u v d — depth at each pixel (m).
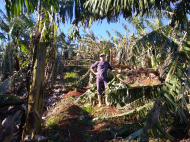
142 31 5.02
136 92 2.89
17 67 7.34
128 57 3.73
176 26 2.98
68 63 9.01
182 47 2.57
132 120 3.55
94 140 3.10
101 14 2.40
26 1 1.63
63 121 4.02
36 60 3.01
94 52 7.94
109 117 3.29
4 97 5.15
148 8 2.38
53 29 2.94
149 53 3.60
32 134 2.84
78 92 6.51
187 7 2.45
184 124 3.11
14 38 4.68
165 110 2.21
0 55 7.36
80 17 2.56
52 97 6.14
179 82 2.19
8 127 3.55
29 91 3.14
